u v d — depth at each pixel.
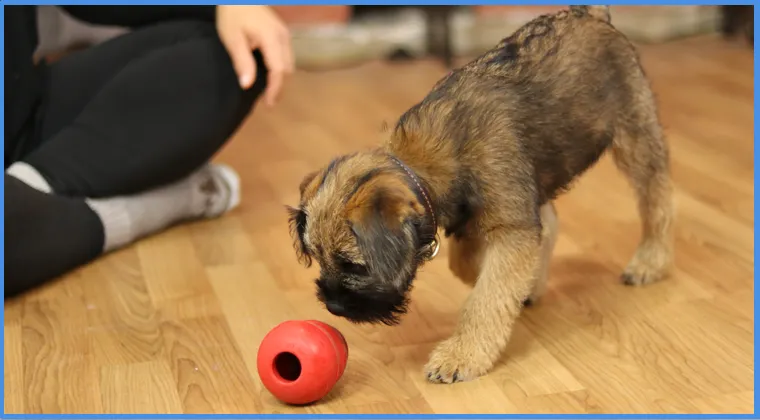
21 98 1.49
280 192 1.72
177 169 1.50
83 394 1.11
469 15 2.92
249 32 1.46
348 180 1.01
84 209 1.41
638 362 1.14
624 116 1.27
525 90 1.16
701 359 1.14
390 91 2.49
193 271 1.41
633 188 1.32
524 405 1.06
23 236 1.32
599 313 1.25
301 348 1.04
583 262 1.40
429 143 1.09
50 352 1.20
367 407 1.07
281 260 1.44
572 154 1.20
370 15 3.01
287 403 1.07
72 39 1.84
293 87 2.61
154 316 1.28
